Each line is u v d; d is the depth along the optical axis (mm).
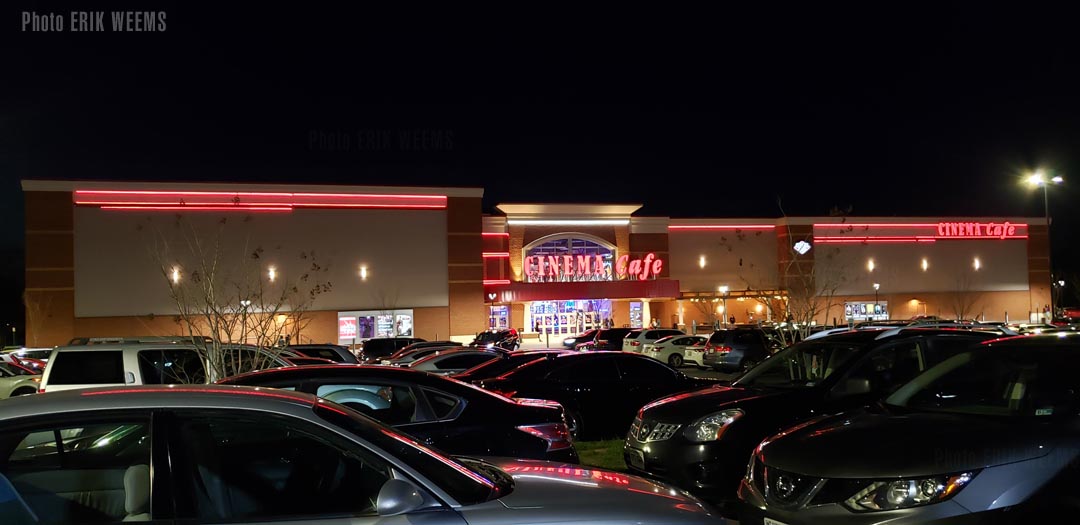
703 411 7008
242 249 37969
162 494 3119
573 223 47250
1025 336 5746
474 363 16094
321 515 3238
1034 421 4547
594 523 3432
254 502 3318
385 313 40844
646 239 48000
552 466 4332
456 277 42281
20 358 25203
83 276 36562
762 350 22891
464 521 3273
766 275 47812
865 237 49094
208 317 11820
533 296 44625
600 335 33656
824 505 4461
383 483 3422
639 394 11336
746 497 5141
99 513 3168
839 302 48000
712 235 49000
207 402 3346
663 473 7105
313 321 39281
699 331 47062
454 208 42625
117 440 3316
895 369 7543
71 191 36750
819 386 7199
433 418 6387
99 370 11000
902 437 4633
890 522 4180
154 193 37312
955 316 48719
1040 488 4078
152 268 37031
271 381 6426
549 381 11188
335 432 3398
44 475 3213
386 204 41312
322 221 40000
